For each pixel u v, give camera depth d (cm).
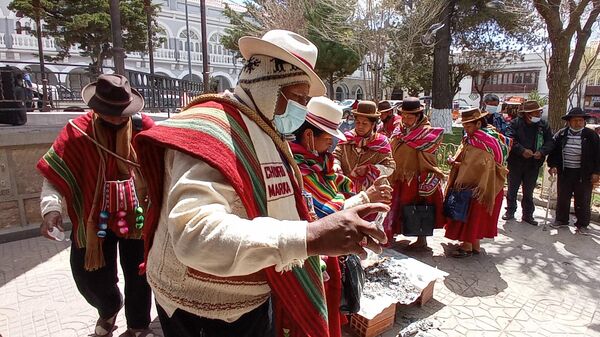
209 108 124
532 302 374
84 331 296
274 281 131
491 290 395
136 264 265
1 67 579
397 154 466
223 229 96
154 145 125
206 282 127
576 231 579
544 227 584
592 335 322
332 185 261
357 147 412
